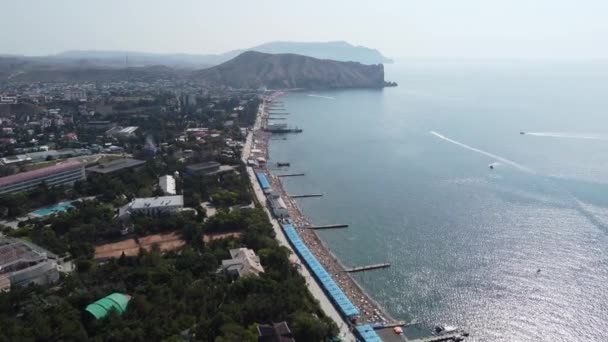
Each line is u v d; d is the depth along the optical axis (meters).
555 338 140.12
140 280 157.00
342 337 137.50
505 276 174.38
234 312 134.62
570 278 170.25
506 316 151.25
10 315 134.88
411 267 184.88
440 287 169.62
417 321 149.75
